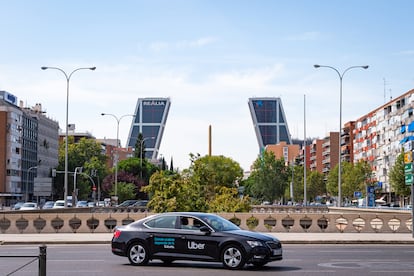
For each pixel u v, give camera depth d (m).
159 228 20.55
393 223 37.75
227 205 51.91
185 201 46.62
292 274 18.09
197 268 19.97
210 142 154.62
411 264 20.83
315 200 193.38
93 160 178.00
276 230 37.81
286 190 162.00
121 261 22.08
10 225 38.09
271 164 158.38
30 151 162.50
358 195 119.81
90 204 116.38
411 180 33.25
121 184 130.00
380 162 151.88
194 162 55.47
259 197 163.25
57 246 30.16
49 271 18.83
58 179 173.88
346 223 37.81
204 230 19.95
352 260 22.34
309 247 29.22
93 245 30.89
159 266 20.53
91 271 18.86
